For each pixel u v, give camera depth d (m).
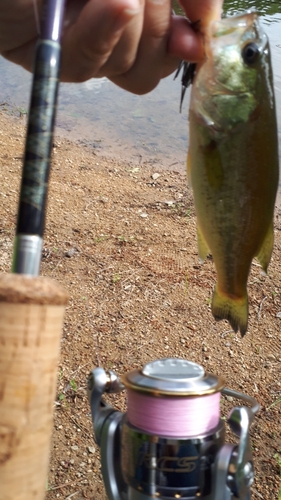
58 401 0.47
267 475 0.44
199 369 0.23
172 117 1.20
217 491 0.21
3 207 0.72
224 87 0.29
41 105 0.18
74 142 1.05
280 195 0.87
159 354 0.53
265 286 0.64
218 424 0.23
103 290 0.60
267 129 0.30
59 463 0.42
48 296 0.16
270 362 0.54
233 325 0.32
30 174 0.18
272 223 0.32
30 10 0.29
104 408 0.25
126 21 0.25
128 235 0.71
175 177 0.93
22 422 0.16
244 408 0.22
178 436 0.21
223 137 0.30
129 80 0.30
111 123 1.15
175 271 0.64
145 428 0.22
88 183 0.86
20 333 0.16
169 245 0.70
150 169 0.96
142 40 0.28
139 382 0.22
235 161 0.30
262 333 0.57
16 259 0.17
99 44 0.26
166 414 0.21
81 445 0.44
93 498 0.40
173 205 0.81
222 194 0.30
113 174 0.92
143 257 0.66
